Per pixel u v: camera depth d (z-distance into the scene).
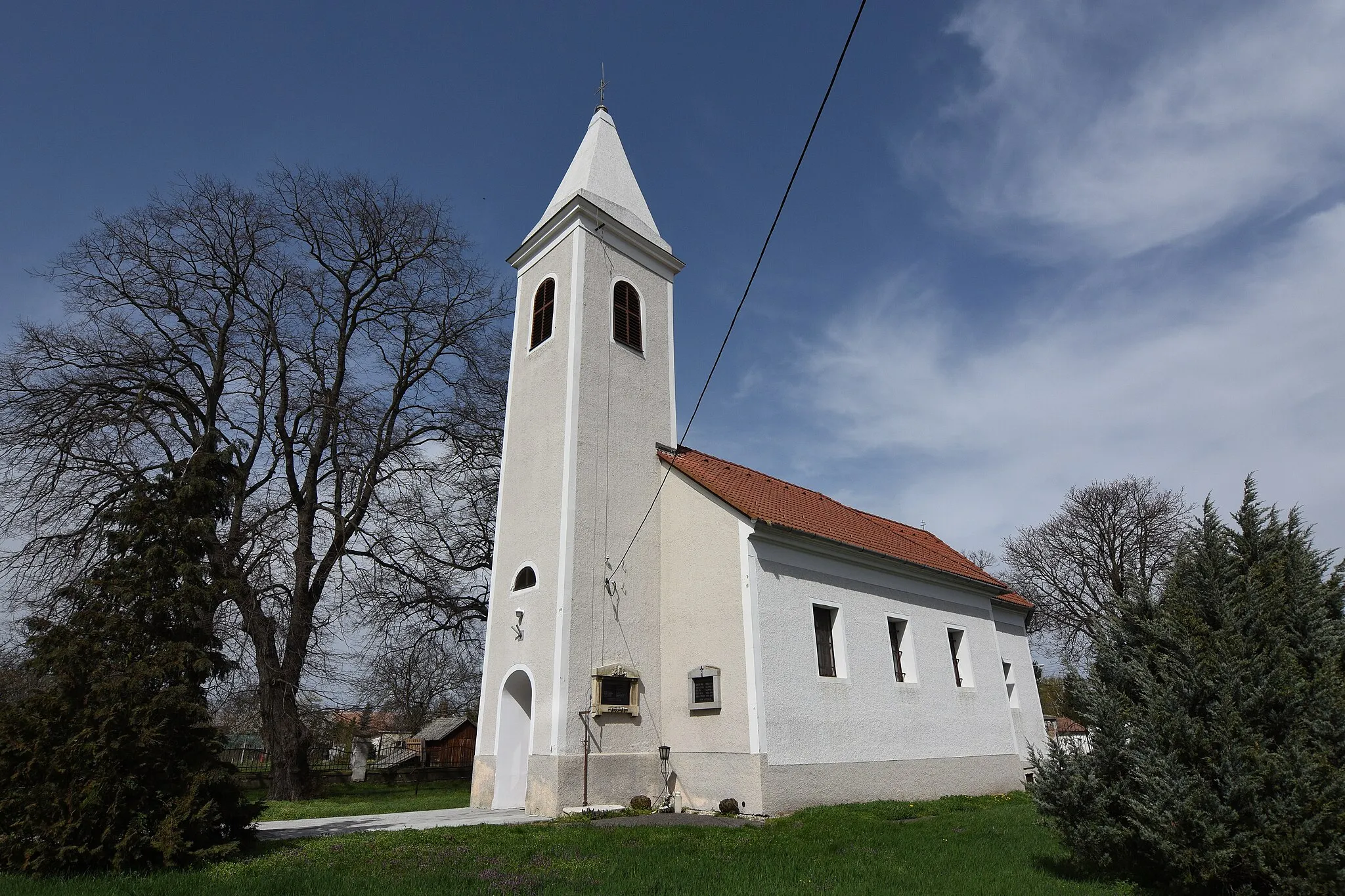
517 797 16.59
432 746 40.53
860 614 18.55
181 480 11.77
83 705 9.91
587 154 22.23
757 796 14.43
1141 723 8.36
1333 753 7.46
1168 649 8.65
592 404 18.08
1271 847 7.21
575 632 15.79
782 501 20.45
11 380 21.86
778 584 16.56
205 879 8.93
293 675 22.84
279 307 25.31
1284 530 8.96
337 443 25.19
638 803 15.34
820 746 16.00
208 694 11.19
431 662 28.17
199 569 11.22
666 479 18.69
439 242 27.56
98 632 10.35
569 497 16.75
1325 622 8.20
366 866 9.70
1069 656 42.94
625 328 19.86
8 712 9.66
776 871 9.47
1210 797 7.55
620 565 17.17
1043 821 9.69
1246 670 7.91
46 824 9.30
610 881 8.91
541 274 20.72
